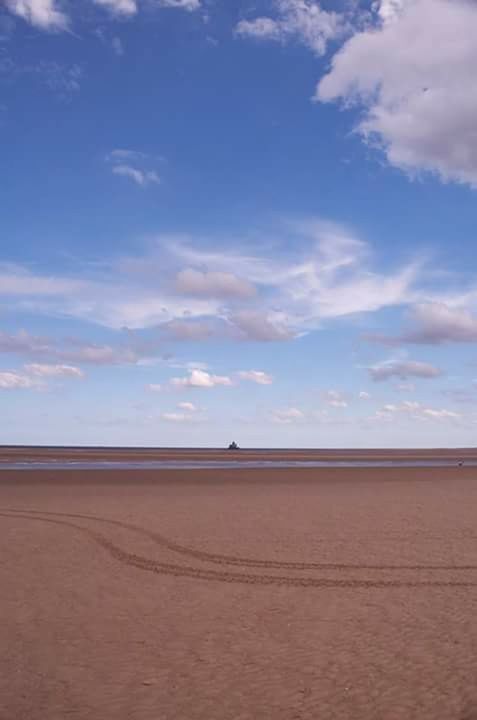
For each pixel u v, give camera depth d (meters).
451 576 15.31
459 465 78.44
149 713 8.09
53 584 14.81
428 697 8.33
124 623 11.89
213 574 15.74
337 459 103.06
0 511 27.30
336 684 8.88
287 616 12.25
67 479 44.97
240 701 8.40
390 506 29.52
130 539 20.50
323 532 21.70
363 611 12.52
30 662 9.91
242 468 62.88
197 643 10.73
